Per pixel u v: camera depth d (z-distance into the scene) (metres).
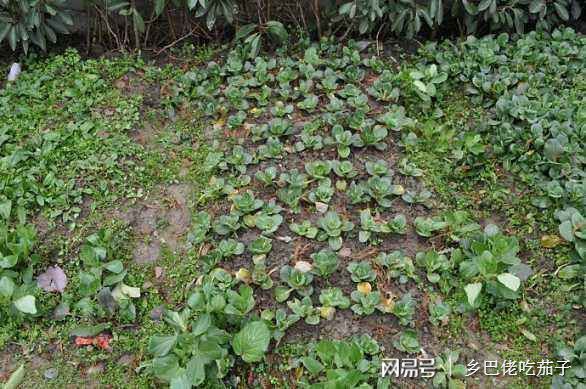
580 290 3.51
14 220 3.90
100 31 5.29
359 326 3.42
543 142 4.02
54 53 5.18
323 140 4.32
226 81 4.88
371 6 4.73
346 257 3.71
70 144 4.31
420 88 4.51
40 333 3.47
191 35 5.35
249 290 3.38
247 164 4.22
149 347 3.14
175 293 3.65
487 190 4.07
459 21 5.23
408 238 3.83
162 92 4.83
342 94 4.62
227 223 3.79
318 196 3.96
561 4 5.01
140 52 5.18
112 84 4.84
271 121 4.44
